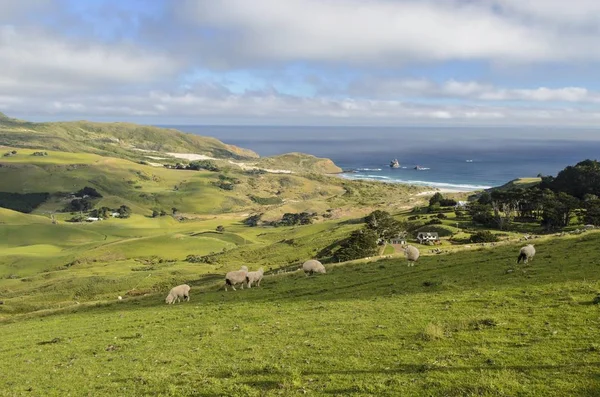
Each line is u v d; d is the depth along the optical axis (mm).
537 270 32531
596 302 21234
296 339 21828
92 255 162875
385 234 125000
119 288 106188
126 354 22984
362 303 30125
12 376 21203
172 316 33406
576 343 15961
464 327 19938
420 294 30625
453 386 13352
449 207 192750
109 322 34188
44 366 22531
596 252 35469
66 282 114562
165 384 16969
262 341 22266
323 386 14773
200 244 183875
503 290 27672
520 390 12578
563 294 24047
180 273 120500
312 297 35812
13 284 125062
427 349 17391
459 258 44812
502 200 152375
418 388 13539
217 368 18250
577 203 124500
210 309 34781
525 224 137875
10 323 45156
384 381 14461
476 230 131625
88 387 18078
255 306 34188
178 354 21484
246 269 49031
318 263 49469
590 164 173750
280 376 16203
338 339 20750
